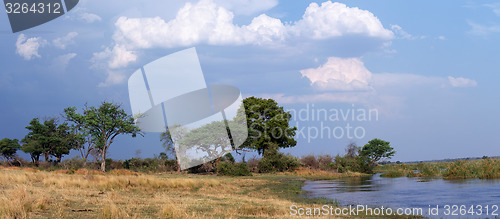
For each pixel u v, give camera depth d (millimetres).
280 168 55250
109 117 56125
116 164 60344
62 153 64938
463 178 33969
